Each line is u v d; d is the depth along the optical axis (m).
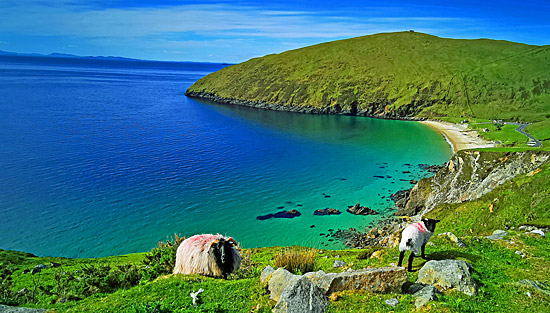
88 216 44.12
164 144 87.00
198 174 63.78
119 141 87.12
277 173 66.19
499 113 131.38
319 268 12.99
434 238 14.61
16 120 104.62
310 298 7.86
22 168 61.41
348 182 61.41
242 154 80.62
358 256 14.77
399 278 9.09
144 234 40.25
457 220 28.31
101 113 128.38
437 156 81.31
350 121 139.88
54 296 10.68
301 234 41.25
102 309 8.07
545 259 12.23
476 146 87.69
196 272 10.93
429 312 7.73
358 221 44.91
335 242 39.22
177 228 42.16
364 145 94.06
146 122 117.31
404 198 51.00
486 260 11.96
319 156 80.81
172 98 195.25
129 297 8.56
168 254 13.55
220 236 11.86
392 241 20.89
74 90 198.38
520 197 25.06
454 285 9.09
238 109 168.62
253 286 8.98
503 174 35.69
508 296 8.88
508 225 22.56
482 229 24.16
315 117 150.75
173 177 61.34
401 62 177.38
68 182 55.81
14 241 37.34
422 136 106.44
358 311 7.80
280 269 9.10
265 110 170.75
